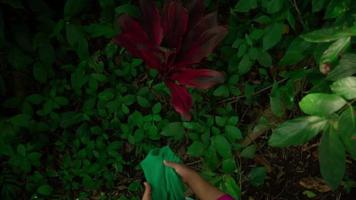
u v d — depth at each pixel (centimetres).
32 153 199
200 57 172
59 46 210
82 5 191
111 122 211
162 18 171
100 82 211
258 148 229
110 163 220
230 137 203
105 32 196
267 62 194
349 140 111
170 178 126
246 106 227
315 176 229
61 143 213
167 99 218
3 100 212
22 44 191
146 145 215
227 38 209
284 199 223
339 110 123
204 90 214
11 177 209
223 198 118
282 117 214
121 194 220
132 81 218
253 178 205
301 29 207
